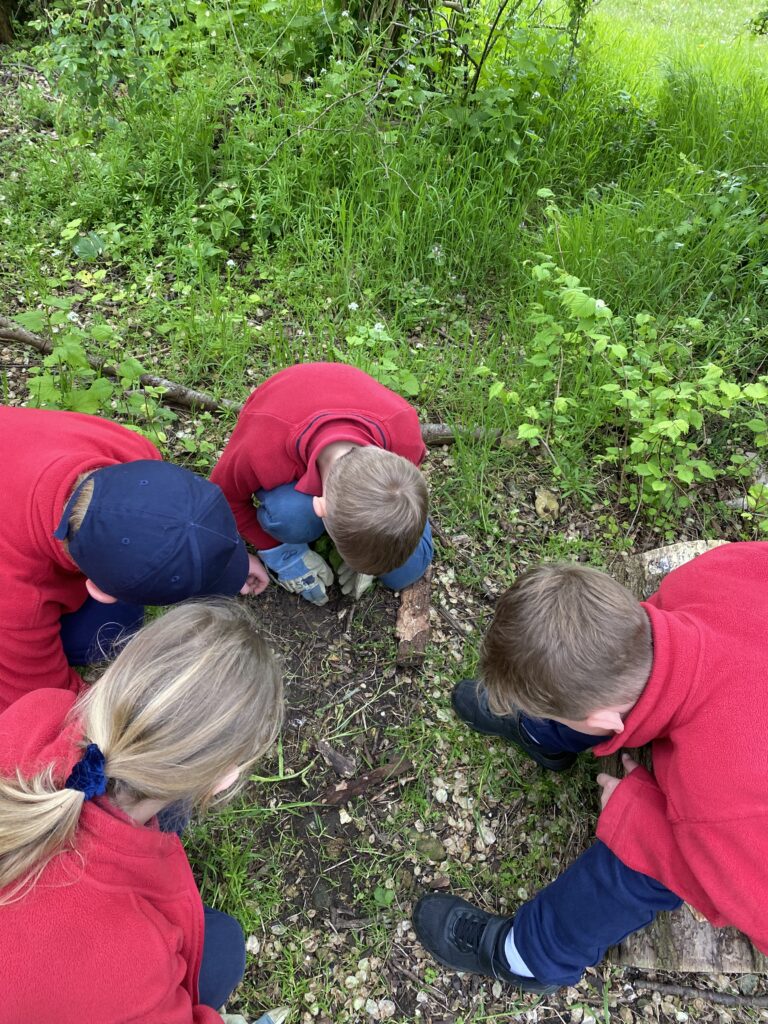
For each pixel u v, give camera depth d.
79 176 3.10
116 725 1.01
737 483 2.63
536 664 1.36
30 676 1.59
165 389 2.31
